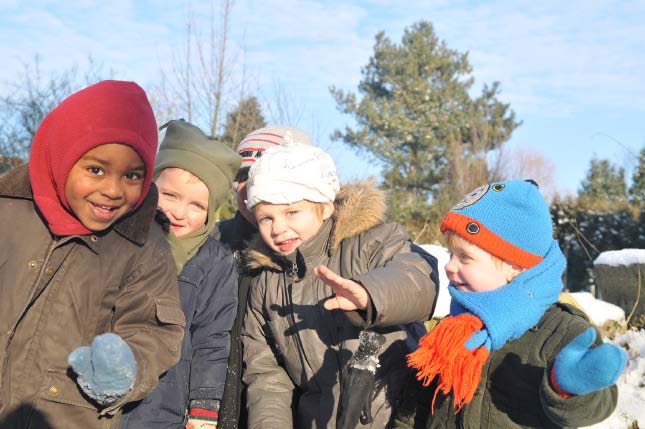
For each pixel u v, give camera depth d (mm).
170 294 2639
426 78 37875
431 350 2418
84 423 2424
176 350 2604
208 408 2955
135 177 2447
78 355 2246
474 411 2424
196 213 3100
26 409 2359
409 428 2656
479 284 2461
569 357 2061
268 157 2844
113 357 2227
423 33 38531
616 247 15484
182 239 3076
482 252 2459
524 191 2477
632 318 6402
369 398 2557
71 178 2363
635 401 4508
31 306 2408
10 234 2451
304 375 2924
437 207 17672
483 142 28891
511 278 2480
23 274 2406
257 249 3031
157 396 2801
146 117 2477
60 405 2396
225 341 3055
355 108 36375
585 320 2354
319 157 2877
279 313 2965
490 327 2342
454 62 38438
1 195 2520
